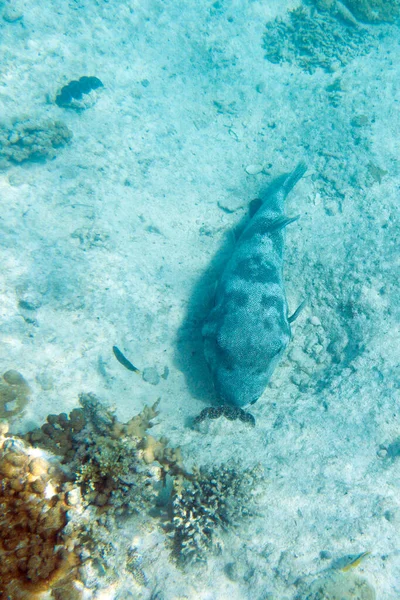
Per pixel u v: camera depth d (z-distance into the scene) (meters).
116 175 1.93
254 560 1.26
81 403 1.48
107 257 1.76
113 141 1.97
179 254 1.89
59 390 1.53
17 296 1.61
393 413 1.51
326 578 1.23
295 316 1.65
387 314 1.70
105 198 1.87
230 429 1.53
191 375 1.69
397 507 1.33
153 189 1.96
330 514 1.33
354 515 1.33
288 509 1.34
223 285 1.64
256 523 1.31
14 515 1.19
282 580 1.23
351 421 1.52
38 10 2.01
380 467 1.42
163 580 1.21
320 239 1.87
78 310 1.67
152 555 1.24
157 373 1.67
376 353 1.64
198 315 1.79
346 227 1.87
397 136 2.03
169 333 1.75
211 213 1.99
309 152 2.06
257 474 1.38
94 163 1.91
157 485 1.32
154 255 1.85
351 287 1.77
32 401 1.48
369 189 1.90
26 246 1.68
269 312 1.55
